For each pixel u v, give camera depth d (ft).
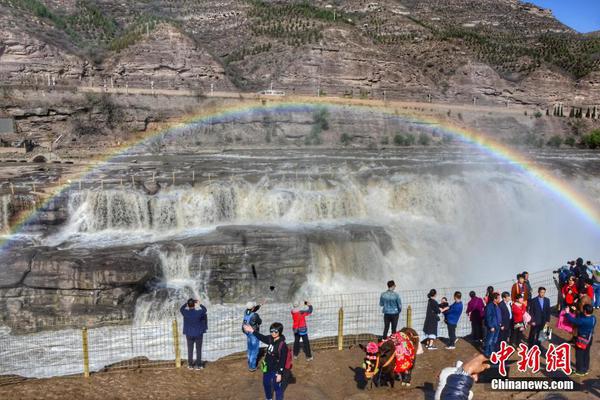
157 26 367.04
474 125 335.26
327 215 124.98
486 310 52.08
